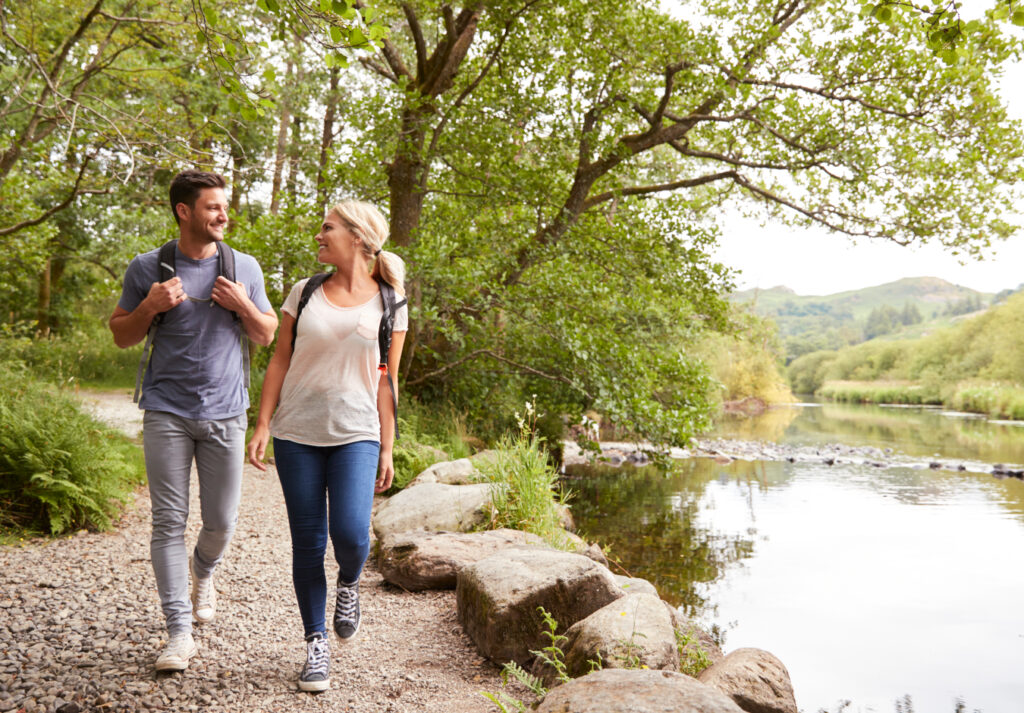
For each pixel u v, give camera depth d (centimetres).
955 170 1179
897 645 454
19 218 1078
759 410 4247
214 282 284
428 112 1109
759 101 1176
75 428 542
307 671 266
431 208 1344
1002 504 992
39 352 1312
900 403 5659
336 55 357
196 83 1230
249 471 822
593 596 319
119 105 1186
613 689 204
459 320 1129
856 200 1274
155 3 830
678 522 838
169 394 275
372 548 499
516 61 1112
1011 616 511
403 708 257
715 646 399
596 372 1012
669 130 1255
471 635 334
